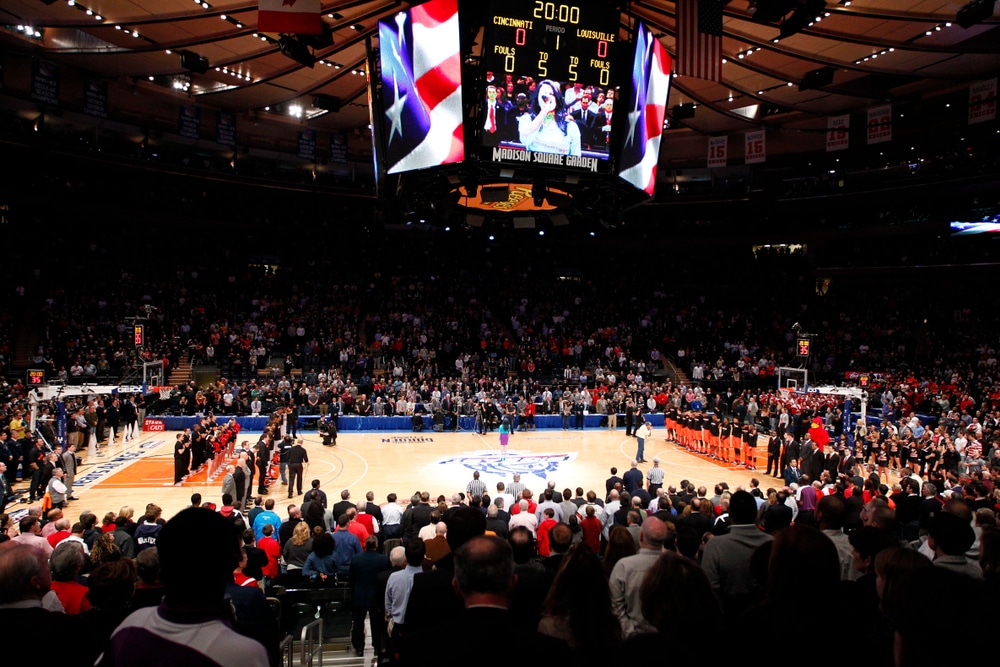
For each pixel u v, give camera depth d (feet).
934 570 8.48
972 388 109.09
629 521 33.45
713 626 10.27
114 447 87.66
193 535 8.58
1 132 109.91
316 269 152.76
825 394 95.55
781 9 63.57
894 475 78.48
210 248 148.15
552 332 146.72
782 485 75.00
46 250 130.00
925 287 143.33
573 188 56.65
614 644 11.07
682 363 141.18
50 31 90.99
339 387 109.29
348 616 27.58
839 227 146.51
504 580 9.39
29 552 11.68
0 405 82.38
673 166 151.94
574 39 50.49
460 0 49.80
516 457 87.51
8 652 9.95
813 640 9.80
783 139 135.44
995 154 123.95
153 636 8.26
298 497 66.33
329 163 150.10
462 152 51.26
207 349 120.88
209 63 90.22
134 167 126.11
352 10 79.71
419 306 146.51
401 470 79.10
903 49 86.17
